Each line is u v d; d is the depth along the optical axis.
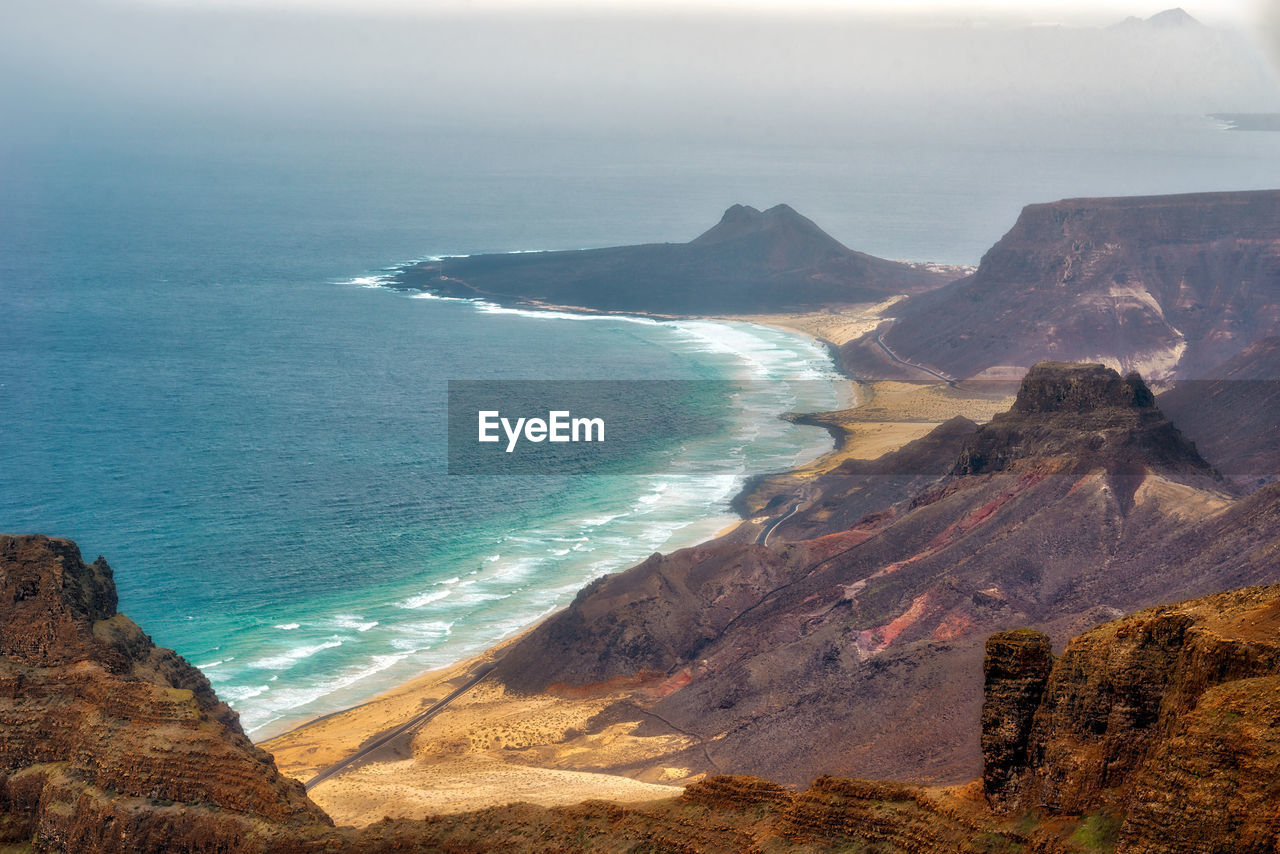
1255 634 41.06
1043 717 46.62
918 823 48.53
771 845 50.84
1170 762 37.91
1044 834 44.47
